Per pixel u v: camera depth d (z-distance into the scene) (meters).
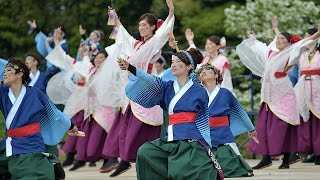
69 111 15.19
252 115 17.84
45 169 10.34
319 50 15.26
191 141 10.00
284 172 13.53
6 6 24.73
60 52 16.11
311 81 15.19
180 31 23.67
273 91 14.32
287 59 14.23
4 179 10.76
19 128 10.37
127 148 12.70
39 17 24.59
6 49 24.97
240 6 23.50
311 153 15.24
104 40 23.66
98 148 14.91
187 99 10.08
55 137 10.75
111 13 13.24
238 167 12.42
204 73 12.40
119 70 13.57
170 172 9.91
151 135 12.72
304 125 15.16
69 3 24.55
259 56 14.70
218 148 12.45
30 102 10.42
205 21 23.11
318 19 21.47
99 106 14.89
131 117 12.74
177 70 10.13
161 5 23.17
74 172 14.59
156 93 10.27
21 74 10.44
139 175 10.11
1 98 10.49
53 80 16.12
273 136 14.21
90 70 15.21
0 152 10.57
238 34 21.70
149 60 12.75
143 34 12.94
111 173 13.91
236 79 21.70
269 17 21.36
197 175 9.83
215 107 12.40
